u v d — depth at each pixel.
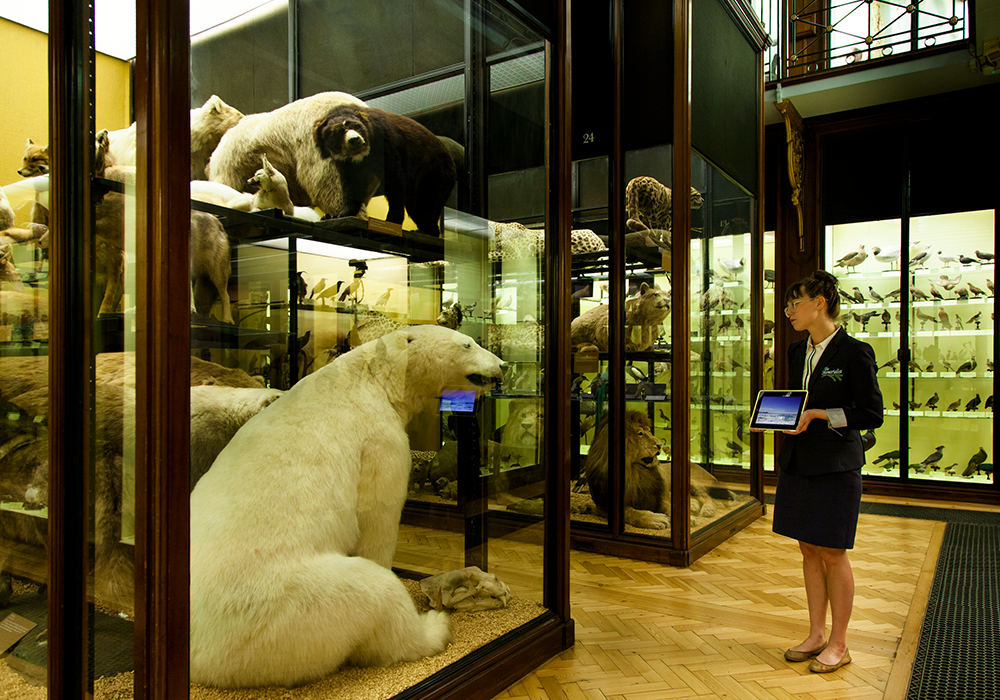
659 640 2.98
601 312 4.77
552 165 2.87
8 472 1.89
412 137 2.71
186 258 1.53
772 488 7.22
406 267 2.56
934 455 6.66
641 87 4.56
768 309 7.54
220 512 1.68
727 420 5.19
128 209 1.56
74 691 1.70
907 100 6.77
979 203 6.48
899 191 6.88
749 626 3.16
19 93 1.82
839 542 2.56
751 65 5.88
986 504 6.23
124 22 1.57
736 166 5.46
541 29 2.78
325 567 1.90
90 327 1.66
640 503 4.52
